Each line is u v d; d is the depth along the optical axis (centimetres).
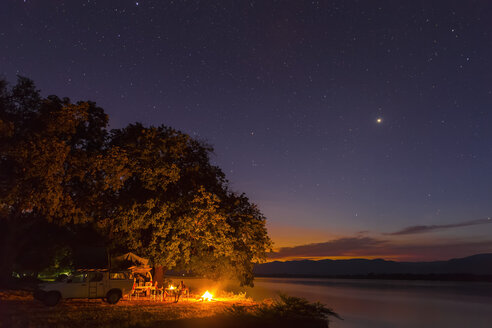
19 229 3453
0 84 2577
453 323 5228
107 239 3550
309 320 1706
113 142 3416
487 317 5938
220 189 3716
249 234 3572
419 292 12900
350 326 4353
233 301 2852
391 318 5472
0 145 2386
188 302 2681
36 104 2742
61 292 2202
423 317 5816
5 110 2569
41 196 2561
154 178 3130
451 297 10606
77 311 1938
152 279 3475
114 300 2389
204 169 3650
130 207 3122
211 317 1700
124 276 2473
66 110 2656
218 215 3159
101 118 3294
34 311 1892
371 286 17362
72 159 2830
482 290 14862
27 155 2452
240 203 3747
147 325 1496
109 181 2938
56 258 5022
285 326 1608
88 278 2322
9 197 2506
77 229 4225
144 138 3278
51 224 4416
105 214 3228
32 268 5053
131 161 3153
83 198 3006
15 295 2581
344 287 15250
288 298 1928
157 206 3203
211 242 3158
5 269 3347
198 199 3173
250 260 3706
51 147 2509
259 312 1753
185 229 3092
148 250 3198
